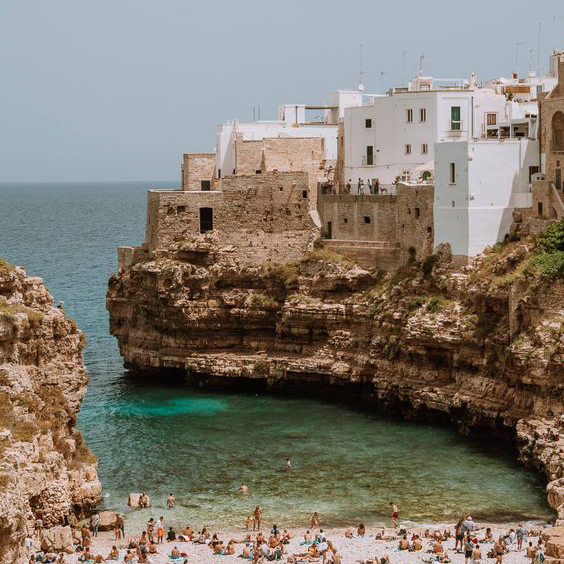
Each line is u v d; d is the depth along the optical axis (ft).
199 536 333.01
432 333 449.48
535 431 389.80
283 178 531.50
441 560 312.09
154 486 381.19
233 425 451.12
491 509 357.20
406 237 496.64
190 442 427.33
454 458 405.80
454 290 457.27
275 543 321.93
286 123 616.80
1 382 333.21
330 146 614.34
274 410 474.08
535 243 438.81
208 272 523.29
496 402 422.41
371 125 553.23
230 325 524.11
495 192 466.29
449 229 472.03
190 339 525.34
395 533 335.26
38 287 368.68
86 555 312.91
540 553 301.63
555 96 477.77
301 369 498.28
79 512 343.87
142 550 314.35
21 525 260.62
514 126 522.06
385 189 523.29
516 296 419.54
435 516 352.49
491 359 431.84
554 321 400.88
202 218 533.96
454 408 440.86
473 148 461.78
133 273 539.29
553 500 350.23
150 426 449.06
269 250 530.27
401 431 441.27
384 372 472.03
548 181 458.09
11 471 271.69
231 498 369.91
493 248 464.65
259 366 507.71
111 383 523.29
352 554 318.24
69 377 363.15
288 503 365.20
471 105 539.70
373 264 507.71
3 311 338.34
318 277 507.30
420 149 538.88
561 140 463.42
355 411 472.03
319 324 501.56
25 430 321.73
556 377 395.75
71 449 345.31
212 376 515.09
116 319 554.46
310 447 420.77
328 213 527.40
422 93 537.24
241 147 560.20
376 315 480.64
